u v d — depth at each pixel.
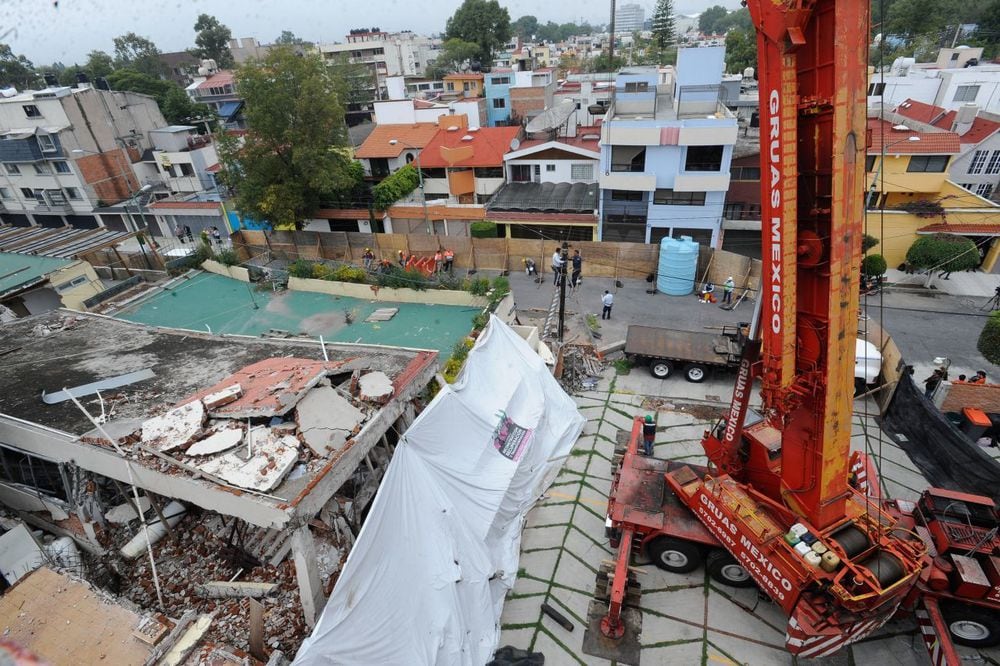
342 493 10.71
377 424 9.26
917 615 8.51
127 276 25.03
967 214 23.55
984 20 50.25
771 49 5.98
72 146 36.53
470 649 8.26
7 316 18.12
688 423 14.26
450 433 10.43
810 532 7.74
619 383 16.28
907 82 37.38
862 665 8.39
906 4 53.34
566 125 33.50
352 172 33.25
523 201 28.83
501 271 26.02
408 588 8.13
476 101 42.53
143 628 7.15
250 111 25.69
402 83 46.97
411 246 27.09
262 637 7.77
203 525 10.74
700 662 8.51
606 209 26.05
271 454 8.18
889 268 25.14
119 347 12.83
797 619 7.45
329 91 27.08
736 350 9.12
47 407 10.22
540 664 8.50
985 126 29.00
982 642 8.40
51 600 7.55
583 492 12.15
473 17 69.81
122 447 8.66
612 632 8.88
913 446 12.78
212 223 35.31
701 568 10.04
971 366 17.36
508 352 13.80
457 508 9.84
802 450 7.74
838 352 6.75
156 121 42.62
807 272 6.88
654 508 9.77
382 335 18.39
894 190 26.11
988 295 22.08
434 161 33.78
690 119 24.77
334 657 7.15
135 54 59.28
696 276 23.53
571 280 22.80
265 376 10.18
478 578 9.09
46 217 40.72
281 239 29.48
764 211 6.76
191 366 11.70
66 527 10.97
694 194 24.72
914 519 9.10
